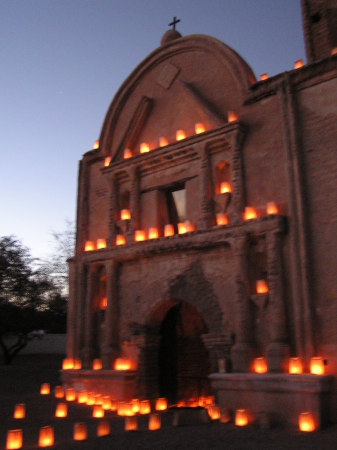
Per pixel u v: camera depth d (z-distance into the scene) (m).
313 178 11.31
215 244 12.59
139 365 13.88
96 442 8.79
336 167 10.96
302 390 9.74
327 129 11.30
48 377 19.61
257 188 12.36
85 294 15.84
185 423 10.30
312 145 11.49
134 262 14.72
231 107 13.47
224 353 11.95
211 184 13.25
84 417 11.77
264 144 12.48
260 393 10.46
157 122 15.41
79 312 15.73
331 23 12.74
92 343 15.19
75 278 16.22
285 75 12.16
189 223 13.42
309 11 13.23
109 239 15.46
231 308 12.10
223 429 9.67
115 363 14.20
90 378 14.43
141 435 9.36
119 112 16.81
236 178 12.58
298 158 11.51
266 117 12.59
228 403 10.97
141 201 15.10
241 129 12.77
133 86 16.58
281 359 10.61
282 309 10.99
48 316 26.05
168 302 13.80
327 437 8.62
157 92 15.72
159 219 14.65
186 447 8.20
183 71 15.10
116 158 15.94
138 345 14.02
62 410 11.95
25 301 24.45
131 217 14.91
